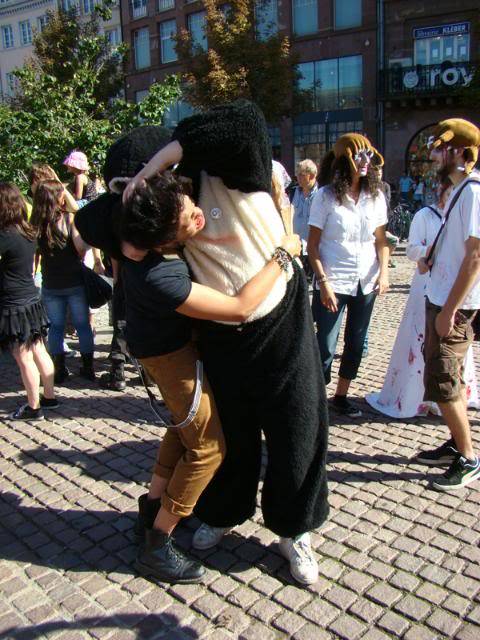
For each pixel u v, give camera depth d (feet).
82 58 36.24
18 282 13.58
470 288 9.66
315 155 86.33
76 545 9.41
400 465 11.55
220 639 7.44
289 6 83.25
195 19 92.32
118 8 102.73
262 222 7.13
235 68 61.46
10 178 25.88
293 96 70.54
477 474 10.83
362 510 10.07
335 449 12.28
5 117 26.86
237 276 7.10
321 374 8.23
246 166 6.82
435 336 10.41
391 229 53.21
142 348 7.52
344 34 80.53
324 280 12.82
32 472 11.78
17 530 9.86
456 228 10.03
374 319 24.02
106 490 11.04
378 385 16.07
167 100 29.32
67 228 15.72
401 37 78.07
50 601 8.19
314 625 7.62
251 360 7.57
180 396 7.65
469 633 7.39
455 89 73.41
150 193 6.45
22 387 16.87
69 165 20.84
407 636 7.39
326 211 12.81
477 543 9.11
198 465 7.93
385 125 80.89
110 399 15.67
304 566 8.32
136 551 9.21
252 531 9.62
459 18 74.69
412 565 8.66
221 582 8.45
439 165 10.52
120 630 7.64
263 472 11.55
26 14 123.75
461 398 10.61
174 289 6.84
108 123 28.35
